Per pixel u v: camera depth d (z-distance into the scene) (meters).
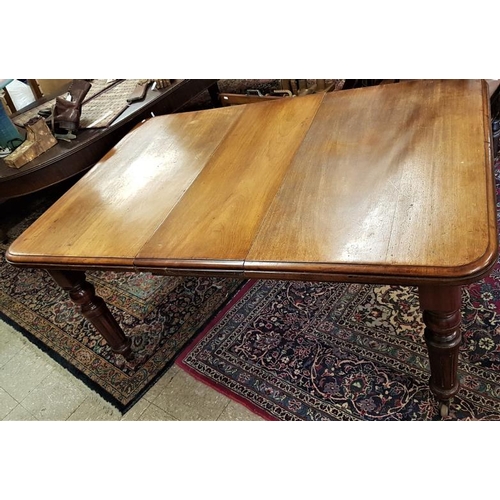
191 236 1.16
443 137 1.17
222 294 1.86
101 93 2.62
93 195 1.47
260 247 1.06
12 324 2.04
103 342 1.84
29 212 2.73
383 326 1.56
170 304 1.89
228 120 1.63
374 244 0.96
